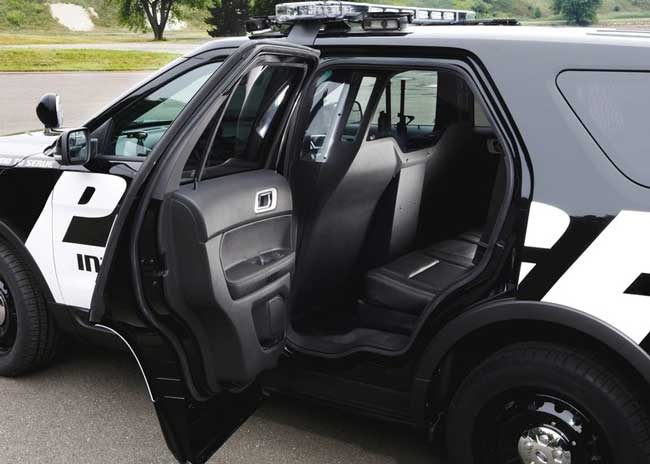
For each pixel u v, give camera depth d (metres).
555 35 2.33
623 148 2.17
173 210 2.19
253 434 3.03
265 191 2.52
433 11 3.38
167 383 2.32
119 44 51.56
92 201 2.99
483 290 2.31
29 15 86.31
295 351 2.72
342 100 2.89
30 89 21.45
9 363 3.46
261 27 2.87
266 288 2.47
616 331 2.12
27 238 3.21
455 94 3.46
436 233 3.64
